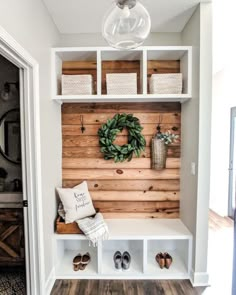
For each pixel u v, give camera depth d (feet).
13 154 8.61
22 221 7.72
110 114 9.03
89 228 7.54
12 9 4.67
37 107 6.21
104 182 9.13
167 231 7.93
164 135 8.68
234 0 6.70
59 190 8.01
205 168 7.16
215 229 11.98
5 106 8.55
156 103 8.98
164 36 8.80
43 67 6.77
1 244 7.80
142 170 9.11
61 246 8.43
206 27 6.93
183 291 7.09
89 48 7.61
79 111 9.01
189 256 7.66
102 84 8.90
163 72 8.83
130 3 3.99
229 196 13.76
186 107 8.30
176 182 9.12
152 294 6.96
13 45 4.67
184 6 7.03
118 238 7.59
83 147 9.07
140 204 9.18
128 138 8.93
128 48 4.63
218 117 14.60
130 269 7.83
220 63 12.82
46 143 7.07
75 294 6.96
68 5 6.84
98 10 7.13
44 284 6.68
